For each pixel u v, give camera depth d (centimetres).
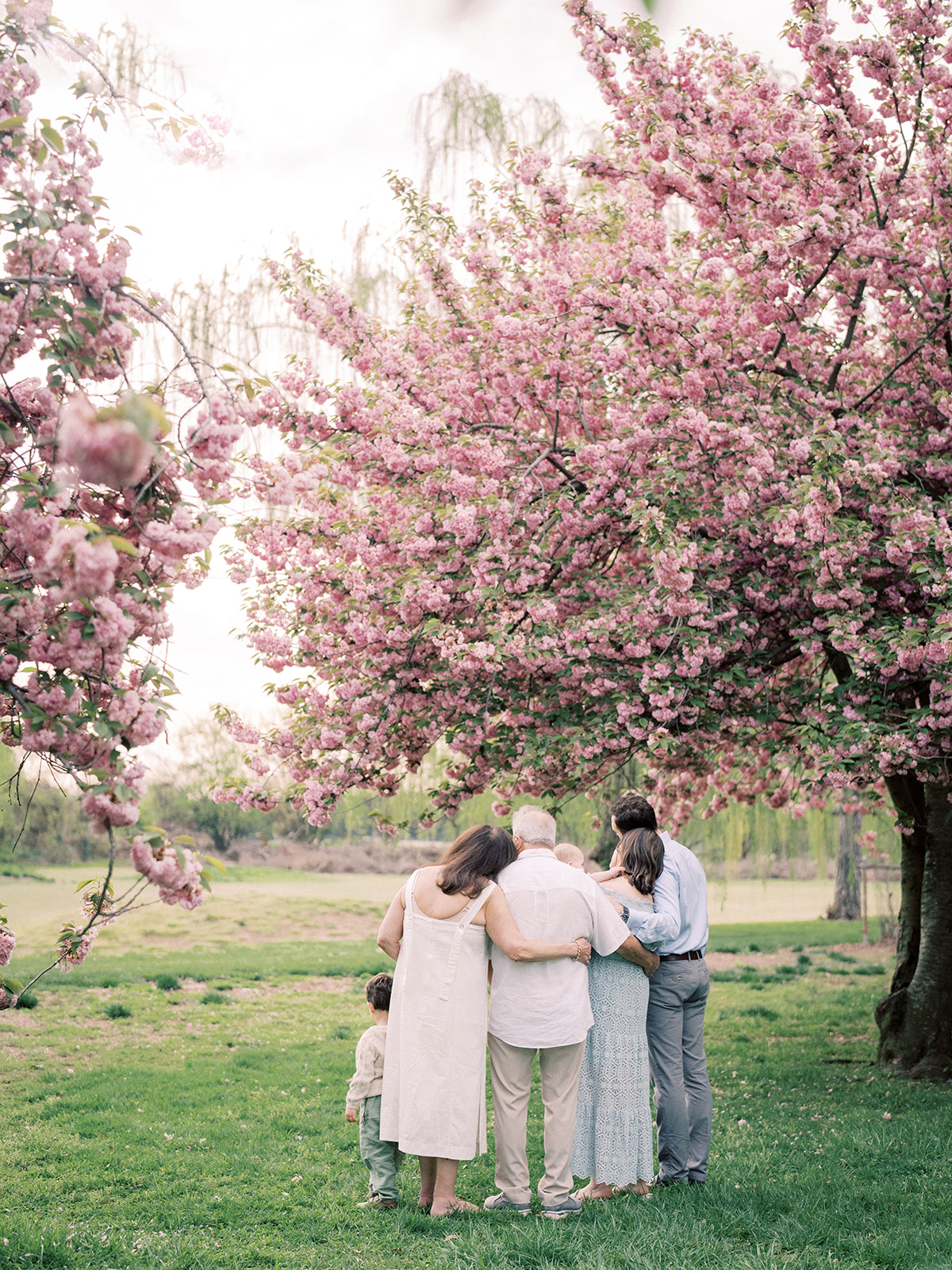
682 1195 443
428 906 433
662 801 1051
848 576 660
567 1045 425
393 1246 393
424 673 743
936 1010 817
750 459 665
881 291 777
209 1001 1146
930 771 694
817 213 663
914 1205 432
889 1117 614
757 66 707
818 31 675
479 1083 426
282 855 3712
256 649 739
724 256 749
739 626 689
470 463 737
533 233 828
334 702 770
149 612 331
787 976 1521
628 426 717
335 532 731
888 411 793
